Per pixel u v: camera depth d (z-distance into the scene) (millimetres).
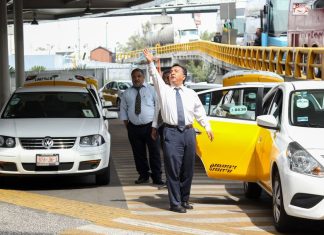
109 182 11734
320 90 8578
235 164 9305
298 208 7266
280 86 9047
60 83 13680
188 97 8688
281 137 7980
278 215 7797
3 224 7547
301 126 8062
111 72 77250
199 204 9852
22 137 10797
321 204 7148
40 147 10781
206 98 12477
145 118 11617
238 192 11125
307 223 7828
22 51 43688
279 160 7648
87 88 13070
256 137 9188
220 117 9562
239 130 9297
